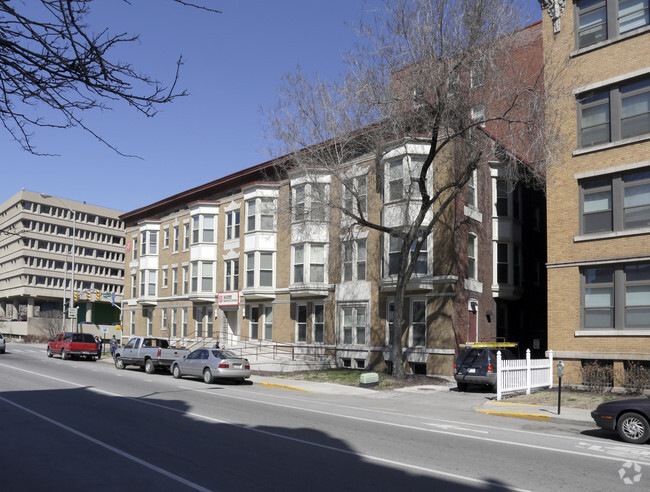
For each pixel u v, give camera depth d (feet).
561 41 73.00
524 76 75.82
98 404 53.11
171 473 27.86
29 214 301.22
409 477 27.76
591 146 69.26
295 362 95.04
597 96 69.56
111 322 267.80
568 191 70.59
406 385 74.02
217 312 126.41
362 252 97.50
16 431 38.83
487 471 29.37
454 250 83.46
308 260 103.60
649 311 63.16
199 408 51.83
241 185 123.03
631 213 65.51
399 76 68.69
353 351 96.17
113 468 28.78
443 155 85.87
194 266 130.72
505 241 95.09
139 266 152.46
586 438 41.34
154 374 94.94
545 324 104.53
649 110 65.10
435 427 44.27
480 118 69.05
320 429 41.50
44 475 27.35
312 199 94.02
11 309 326.24
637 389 60.85
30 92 15.56
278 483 26.27
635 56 66.18
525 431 43.88
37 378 77.77
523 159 83.46
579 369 67.67
